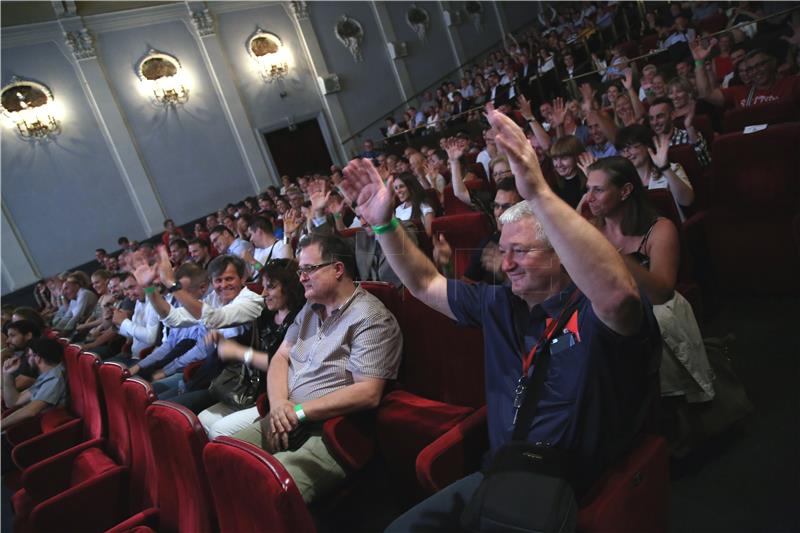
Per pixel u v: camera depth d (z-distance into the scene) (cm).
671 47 549
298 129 1044
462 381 155
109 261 775
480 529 96
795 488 137
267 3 1011
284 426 161
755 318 217
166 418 151
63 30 805
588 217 151
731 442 160
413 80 1183
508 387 119
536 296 112
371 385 161
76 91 818
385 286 167
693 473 154
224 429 197
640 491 106
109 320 462
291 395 176
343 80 1092
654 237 146
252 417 196
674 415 152
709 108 353
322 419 162
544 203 89
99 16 839
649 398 110
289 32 1034
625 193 145
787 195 213
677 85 272
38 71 789
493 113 89
